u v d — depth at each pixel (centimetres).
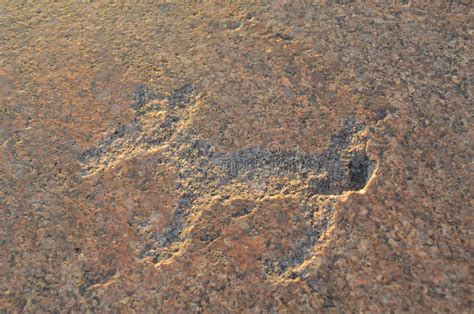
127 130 62
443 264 53
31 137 62
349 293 53
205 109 62
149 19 69
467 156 58
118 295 54
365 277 53
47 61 67
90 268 56
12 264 56
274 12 68
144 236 57
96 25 69
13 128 63
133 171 60
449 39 64
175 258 56
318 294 53
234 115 62
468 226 55
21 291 55
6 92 65
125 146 61
